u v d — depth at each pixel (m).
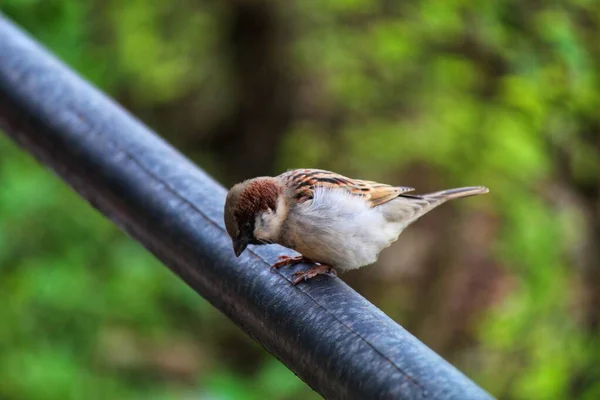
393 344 3.43
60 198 11.50
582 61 10.17
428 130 13.38
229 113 16.81
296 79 16.11
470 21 10.86
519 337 10.94
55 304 11.12
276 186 5.42
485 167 12.54
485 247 13.62
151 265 12.15
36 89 5.35
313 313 3.83
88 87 5.38
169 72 16.19
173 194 4.71
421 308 13.77
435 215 14.03
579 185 11.41
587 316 10.87
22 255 11.26
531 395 10.61
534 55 10.58
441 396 3.14
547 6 10.33
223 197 4.70
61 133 5.18
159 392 11.50
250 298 4.16
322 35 14.47
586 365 10.55
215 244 4.42
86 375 10.92
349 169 14.95
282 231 5.45
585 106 10.72
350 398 3.47
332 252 5.55
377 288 14.18
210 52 16.53
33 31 11.23
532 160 11.60
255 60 16.34
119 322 12.13
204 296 4.55
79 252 11.52
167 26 15.63
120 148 4.99
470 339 13.21
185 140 17.23
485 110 12.01
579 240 11.23
